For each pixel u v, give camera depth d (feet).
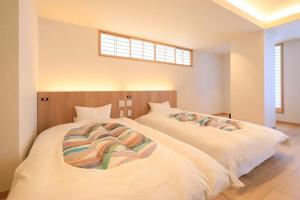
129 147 4.79
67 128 6.77
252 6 9.03
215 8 7.74
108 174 3.20
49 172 3.31
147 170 3.34
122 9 7.70
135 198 2.65
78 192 2.64
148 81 12.17
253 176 6.07
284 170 6.48
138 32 10.68
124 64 10.99
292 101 13.74
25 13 5.24
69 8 7.56
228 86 17.48
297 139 10.04
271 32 11.30
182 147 4.82
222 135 6.16
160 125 8.25
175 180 3.11
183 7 7.58
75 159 3.88
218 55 17.40
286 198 4.89
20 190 2.69
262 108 10.92
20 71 4.62
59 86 8.83
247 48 11.43
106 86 10.32
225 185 3.90
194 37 11.81
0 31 4.30
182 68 14.23
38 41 8.24
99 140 5.13
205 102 16.30
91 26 9.59
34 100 7.18
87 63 9.62
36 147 4.71
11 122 4.48
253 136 6.31
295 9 9.41
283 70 14.10
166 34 11.14
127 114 10.52
